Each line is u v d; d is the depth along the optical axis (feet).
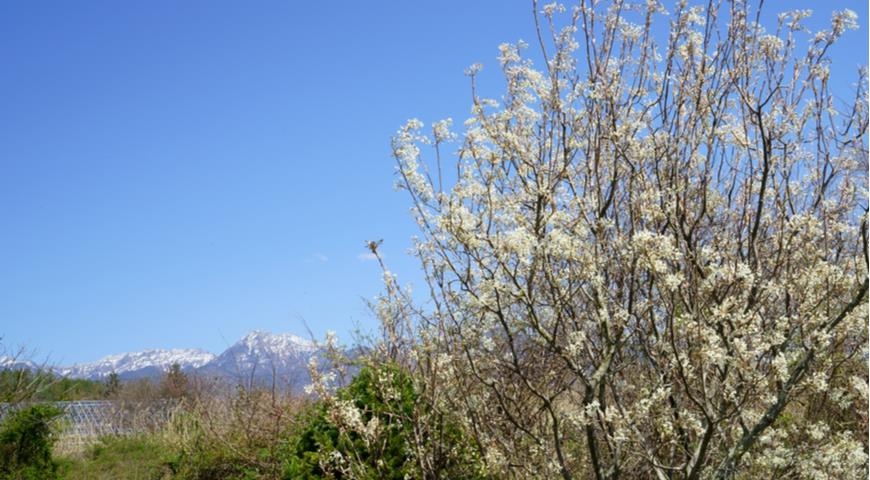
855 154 17.93
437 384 17.08
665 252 14.07
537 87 17.04
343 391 18.39
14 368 39.60
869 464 15.56
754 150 17.85
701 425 15.61
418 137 16.31
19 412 33.88
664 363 15.55
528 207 16.85
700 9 17.24
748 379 13.74
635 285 16.61
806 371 15.05
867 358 17.35
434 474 16.44
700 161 18.12
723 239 17.65
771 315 17.26
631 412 14.67
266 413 32.50
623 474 16.97
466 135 16.44
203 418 37.29
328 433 18.97
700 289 14.79
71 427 46.93
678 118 16.89
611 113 16.57
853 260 16.83
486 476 16.26
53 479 33.24
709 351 13.62
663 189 16.55
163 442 42.52
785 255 17.04
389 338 17.67
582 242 15.87
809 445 16.62
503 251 15.10
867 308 15.28
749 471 16.99
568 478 15.31
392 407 17.37
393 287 16.90
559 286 15.44
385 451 17.44
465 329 16.92
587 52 16.94
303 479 18.51
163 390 57.26
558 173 16.61
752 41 17.10
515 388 17.46
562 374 17.75
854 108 17.97
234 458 31.60
